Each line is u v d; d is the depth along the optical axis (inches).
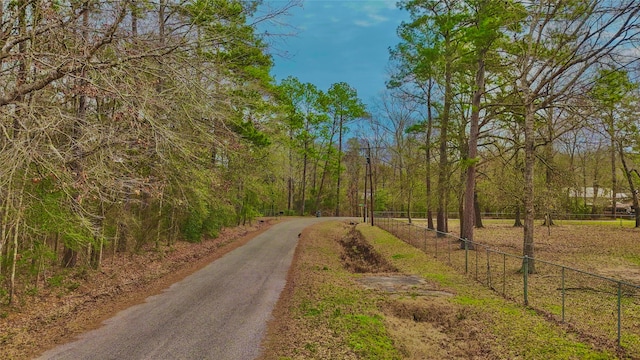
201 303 431.8
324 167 2401.6
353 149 2461.9
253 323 362.3
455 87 932.6
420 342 324.8
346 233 1391.5
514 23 631.8
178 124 360.8
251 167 804.6
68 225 382.9
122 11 299.7
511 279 538.9
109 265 597.3
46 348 297.1
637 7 450.6
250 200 1088.8
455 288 494.9
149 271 594.9
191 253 786.8
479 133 811.4
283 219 1919.3
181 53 333.4
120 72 284.2
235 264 683.4
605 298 435.5
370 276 591.8
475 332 340.2
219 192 669.3
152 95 302.0
